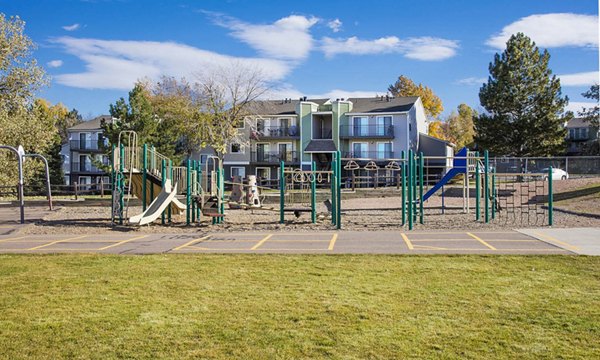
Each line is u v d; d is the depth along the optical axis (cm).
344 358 571
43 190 4416
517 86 5481
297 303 793
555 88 5472
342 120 5775
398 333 649
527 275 974
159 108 5253
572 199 2864
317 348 601
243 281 955
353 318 713
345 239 1558
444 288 877
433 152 5944
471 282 921
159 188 2470
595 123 5781
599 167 4525
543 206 2605
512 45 5566
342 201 3434
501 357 569
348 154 5750
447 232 1691
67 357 585
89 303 808
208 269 1076
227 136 5338
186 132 5291
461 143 8512
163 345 618
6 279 995
